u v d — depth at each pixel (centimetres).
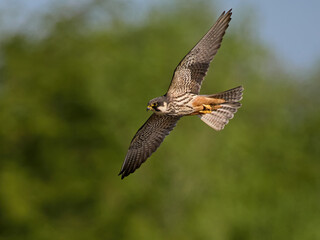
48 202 2828
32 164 2938
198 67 1238
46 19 3042
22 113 2945
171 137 2731
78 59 2980
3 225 2756
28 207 2702
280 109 3331
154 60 2836
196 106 1257
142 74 2814
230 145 2825
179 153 2711
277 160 3192
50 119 2888
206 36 1227
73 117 2973
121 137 2858
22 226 2736
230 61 3086
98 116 2892
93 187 2831
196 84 1247
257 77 3169
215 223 2652
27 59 3047
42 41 3106
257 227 2809
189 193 2747
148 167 2755
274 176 3089
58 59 3058
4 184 2747
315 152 3500
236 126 2942
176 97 1255
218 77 2998
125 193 2752
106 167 2814
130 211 2769
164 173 2747
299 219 2952
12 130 2884
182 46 2998
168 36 3020
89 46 3008
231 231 2745
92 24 3095
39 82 2966
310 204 3033
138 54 2962
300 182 3177
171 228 2742
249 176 2845
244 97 3098
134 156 1302
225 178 2789
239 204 2738
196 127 2814
